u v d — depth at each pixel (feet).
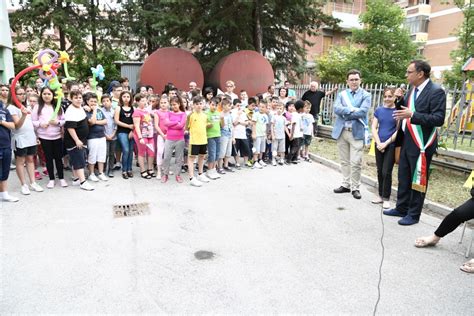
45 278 10.82
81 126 19.36
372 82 53.83
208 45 48.62
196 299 9.92
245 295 10.14
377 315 9.41
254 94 38.47
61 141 19.76
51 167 19.70
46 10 52.70
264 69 38.60
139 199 18.17
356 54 59.93
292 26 48.47
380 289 10.58
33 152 18.74
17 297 9.87
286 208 17.37
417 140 14.96
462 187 20.36
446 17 85.56
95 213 16.11
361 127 18.70
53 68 19.54
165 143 21.01
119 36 60.08
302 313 9.41
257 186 21.04
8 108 17.34
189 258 12.20
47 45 58.54
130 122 21.88
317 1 45.11
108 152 22.20
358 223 15.65
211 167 22.70
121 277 10.94
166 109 22.36
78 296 9.96
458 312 9.61
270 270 11.51
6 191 17.42
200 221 15.48
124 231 14.26
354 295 10.25
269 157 27.76
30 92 22.03
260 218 16.01
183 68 36.73
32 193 18.74
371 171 24.20
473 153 22.03
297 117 26.66
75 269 11.34
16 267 11.41
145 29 59.00
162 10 47.96
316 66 71.56
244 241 13.61
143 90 26.17
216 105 22.38
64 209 16.51
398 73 55.88
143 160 22.16
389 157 17.46
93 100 20.39
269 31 49.01
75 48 54.90
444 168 23.68
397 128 16.88
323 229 14.92
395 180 21.49
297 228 14.97
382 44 55.47
